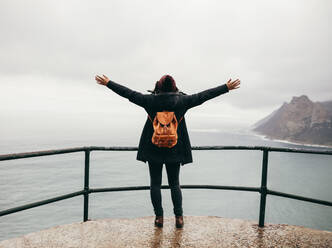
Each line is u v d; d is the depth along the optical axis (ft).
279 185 438.81
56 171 560.20
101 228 8.46
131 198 385.91
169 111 7.47
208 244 7.50
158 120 7.29
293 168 601.21
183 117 7.77
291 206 345.51
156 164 7.82
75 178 494.59
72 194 8.29
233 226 8.76
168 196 359.87
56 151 7.63
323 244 7.64
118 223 8.85
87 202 8.83
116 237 7.86
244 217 289.74
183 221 8.89
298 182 459.32
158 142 7.24
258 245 7.50
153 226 8.63
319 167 628.69
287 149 8.13
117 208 338.75
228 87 7.48
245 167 606.96
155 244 7.45
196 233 8.18
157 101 7.44
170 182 8.29
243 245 7.48
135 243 7.50
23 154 6.95
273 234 8.23
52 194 388.78
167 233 8.14
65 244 7.45
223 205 338.34
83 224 8.74
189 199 367.25
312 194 388.98
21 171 555.69
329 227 268.41
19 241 7.60
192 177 499.92
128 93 7.53
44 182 460.96
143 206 348.38
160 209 8.37
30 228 266.57
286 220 289.74
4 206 330.95
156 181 8.11
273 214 311.06
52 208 336.08
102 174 525.75
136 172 548.72
